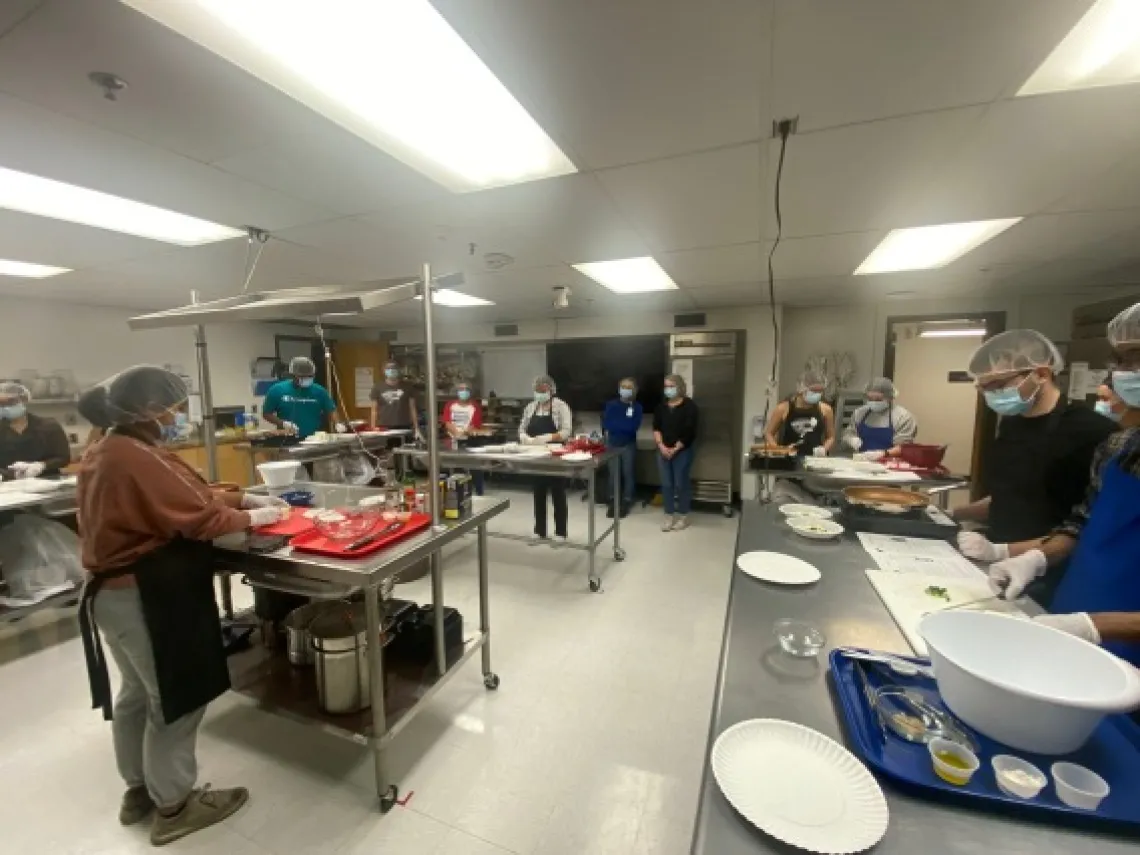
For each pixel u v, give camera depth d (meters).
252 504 1.82
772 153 1.73
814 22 1.11
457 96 1.41
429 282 1.65
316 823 1.53
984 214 2.35
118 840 1.48
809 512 1.87
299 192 2.04
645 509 5.36
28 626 2.81
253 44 1.18
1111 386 1.22
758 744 0.73
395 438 4.73
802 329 5.29
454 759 1.79
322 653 1.63
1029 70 1.27
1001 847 0.58
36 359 4.54
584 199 2.14
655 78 1.32
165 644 1.37
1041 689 0.81
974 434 4.91
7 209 2.24
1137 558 1.12
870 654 0.92
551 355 6.15
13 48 1.16
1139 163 1.81
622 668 2.35
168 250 2.93
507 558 3.84
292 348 6.69
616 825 1.52
